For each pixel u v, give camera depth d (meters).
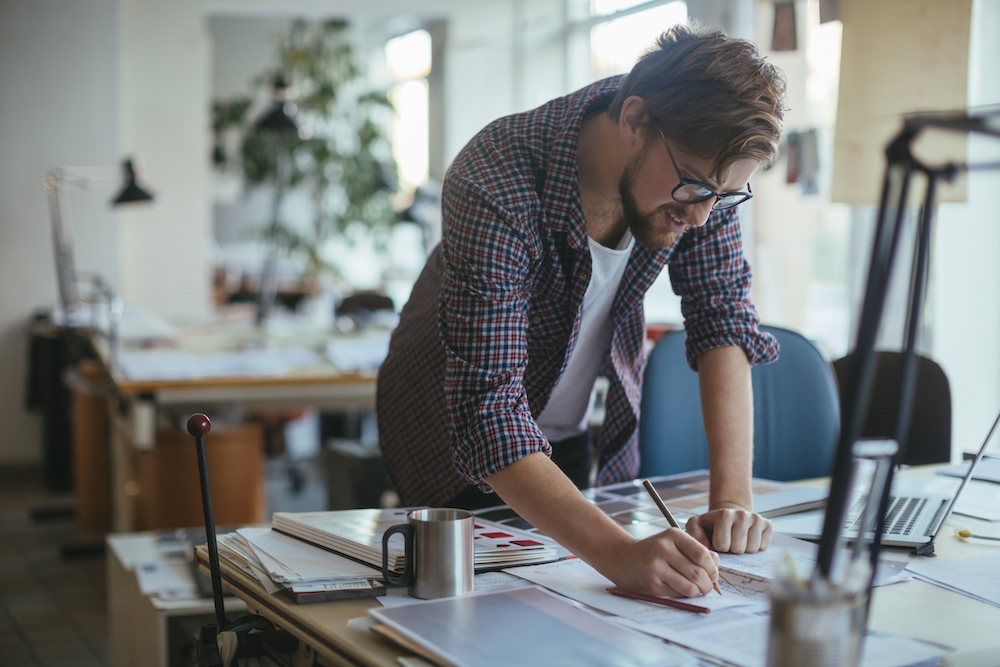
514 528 1.15
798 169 2.79
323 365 2.86
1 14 4.70
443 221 1.16
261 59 7.37
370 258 7.41
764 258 3.14
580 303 1.22
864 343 0.66
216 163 6.39
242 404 2.67
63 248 4.17
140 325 3.39
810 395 1.71
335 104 6.35
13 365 4.80
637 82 1.03
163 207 5.16
